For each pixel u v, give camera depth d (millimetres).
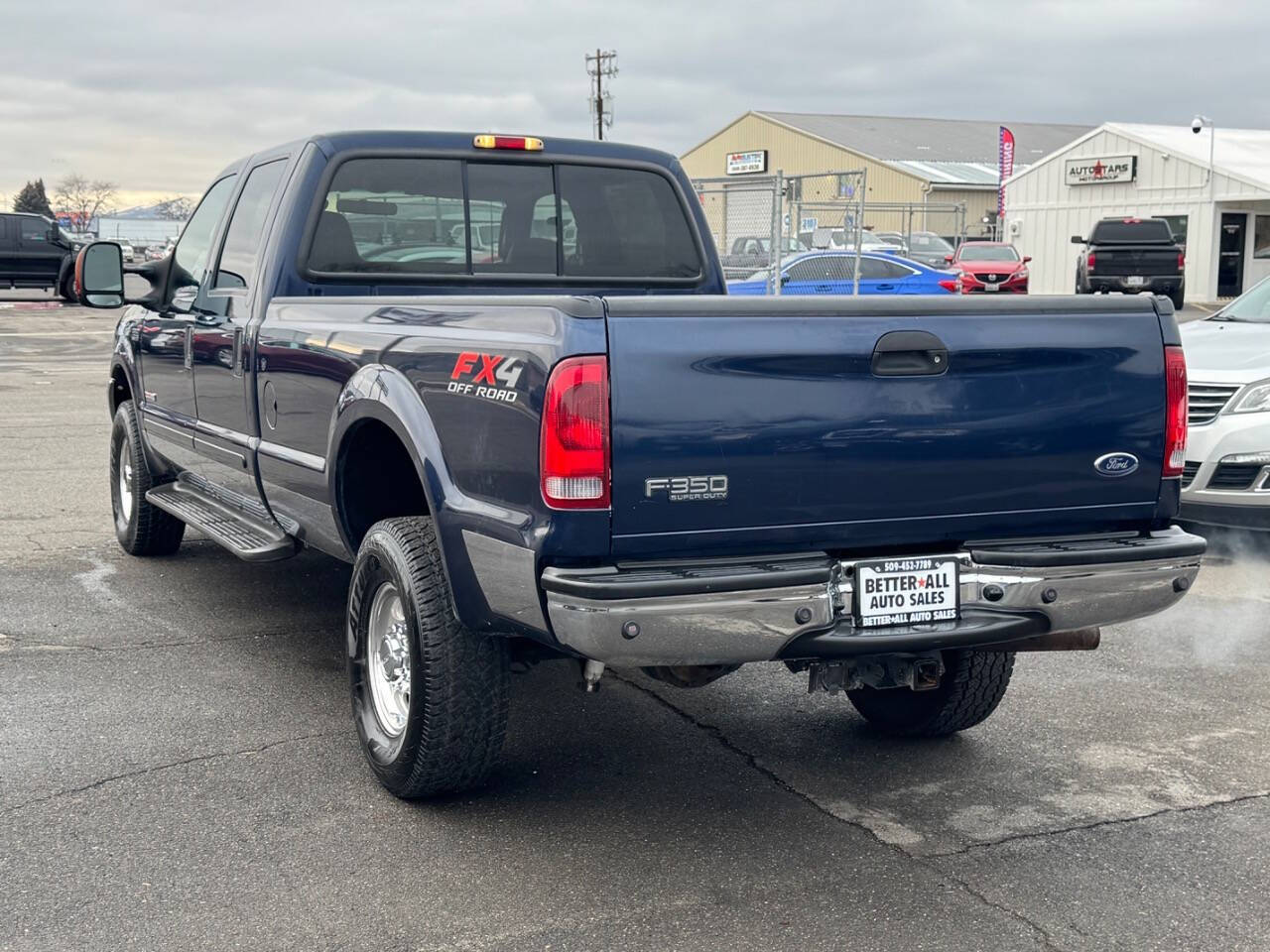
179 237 6852
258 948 3297
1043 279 44406
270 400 5242
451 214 5648
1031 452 3838
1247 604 6824
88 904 3514
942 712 4688
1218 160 39250
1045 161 43938
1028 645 4168
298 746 4699
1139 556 3889
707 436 3502
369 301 4520
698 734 4902
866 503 3682
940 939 3363
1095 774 4516
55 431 12828
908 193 55750
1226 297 40219
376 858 3812
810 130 62656
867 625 3699
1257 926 3449
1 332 27578
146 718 4965
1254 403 7352
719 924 3434
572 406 3404
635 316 3455
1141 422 3959
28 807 4141
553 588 3465
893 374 3672
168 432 6711
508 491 3621
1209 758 4664
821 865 3795
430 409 3992
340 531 4734
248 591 6875
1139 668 5727
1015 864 3811
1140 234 30109
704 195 18516
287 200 5422
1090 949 3324
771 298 3566
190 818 4074
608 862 3803
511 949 3301
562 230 5883
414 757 4043
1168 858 3855
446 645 3961
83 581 7066
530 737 4852
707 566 3559
